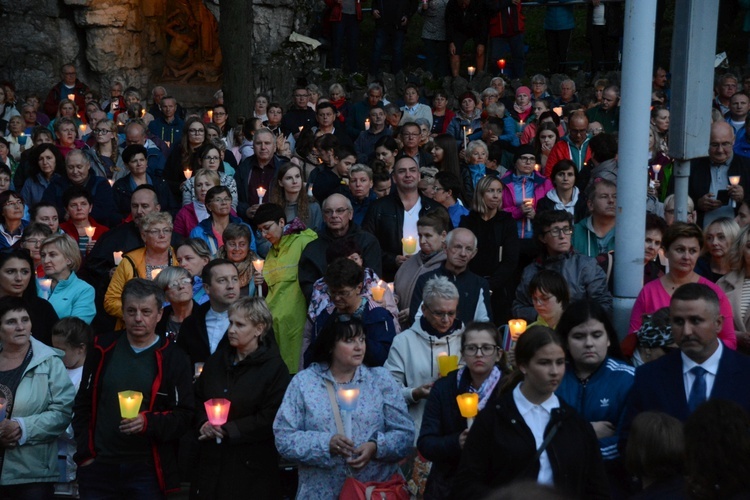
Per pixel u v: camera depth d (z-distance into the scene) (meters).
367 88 24.33
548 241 10.33
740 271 9.74
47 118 24.22
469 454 6.99
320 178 15.88
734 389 7.29
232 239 11.44
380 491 8.27
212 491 8.98
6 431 9.13
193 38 29.53
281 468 10.38
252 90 24.06
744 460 5.62
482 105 22.77
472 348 8.02
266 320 9.12
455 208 14.09
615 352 7.99
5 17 28.08
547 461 6.85
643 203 8.70
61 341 10.05
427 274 10.74
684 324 7.30
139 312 8.96
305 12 27.66
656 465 6.31
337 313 9.83
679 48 9.34
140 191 12.73
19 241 12.70
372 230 12.92
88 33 28.31
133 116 23.27
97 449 9.00
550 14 26.94
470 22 26.31
